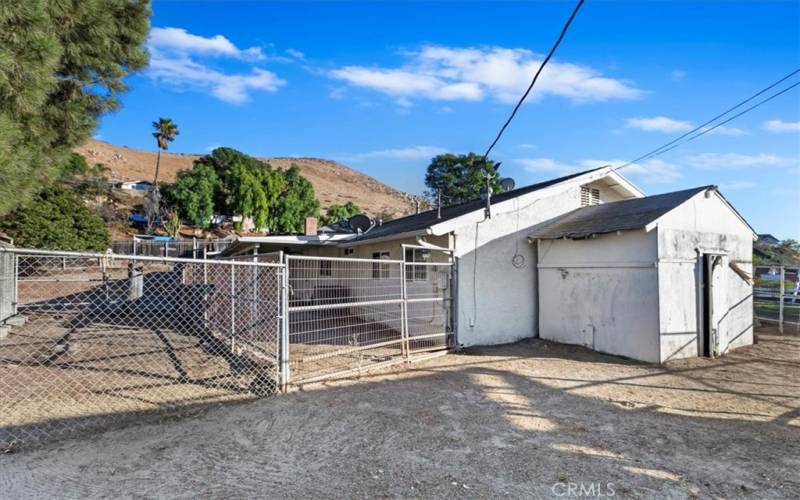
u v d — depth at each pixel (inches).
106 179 1708.9
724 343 337.7
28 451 151.3
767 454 155.3
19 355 298.8
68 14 248.4
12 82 192.4
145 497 121.9
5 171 193.6
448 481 133.6
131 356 295.4
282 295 227.3
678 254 310.3
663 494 127.0
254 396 215.6
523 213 384.2
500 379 254.8
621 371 275.6
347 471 139.8
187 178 1519.4
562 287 362.6
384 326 450.6
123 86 301.6
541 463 146.8
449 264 336.8
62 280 382.3
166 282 553.3
